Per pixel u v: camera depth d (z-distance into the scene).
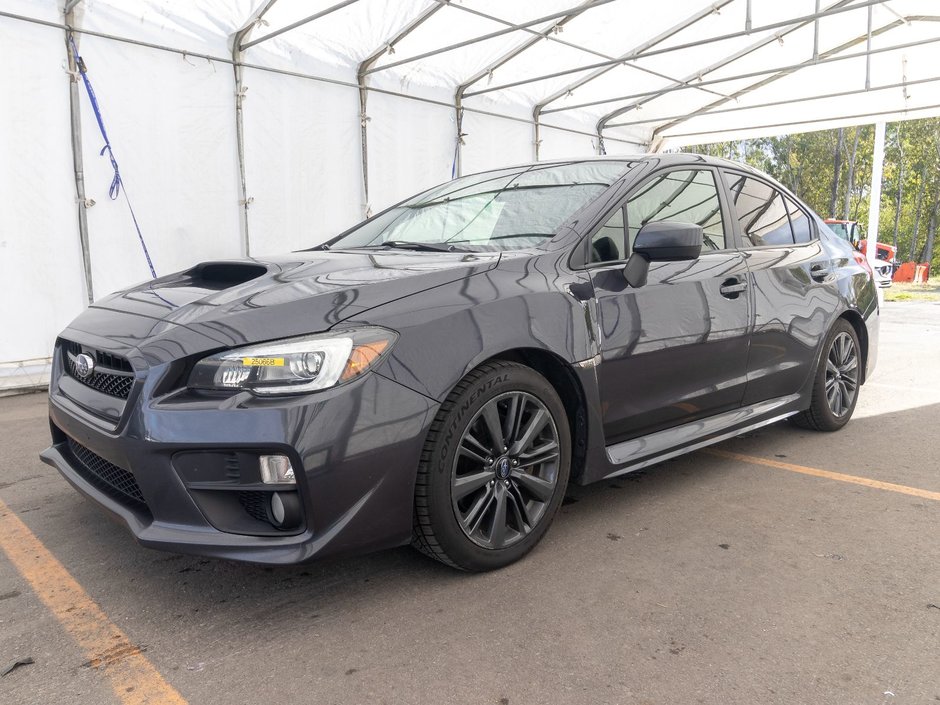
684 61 9.80
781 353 3.28
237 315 1.92
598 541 2.45
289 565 1.79
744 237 3.21
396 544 1.98
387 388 1.89
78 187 5.77
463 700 1.59
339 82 7.67
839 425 3.85
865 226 43.81
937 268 41.66
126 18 5.97
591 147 11.65
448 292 2.10
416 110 8.56
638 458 2.59
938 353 6.80
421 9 7.04
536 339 2.20
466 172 9.33
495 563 2.20
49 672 1.71
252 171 7.02
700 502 2.82
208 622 1.94
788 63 10.30
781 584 2.13
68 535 2.54
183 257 6.57
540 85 9.71
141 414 1.87
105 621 1.95
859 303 3.86
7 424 4.31
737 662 1.73
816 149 42.97
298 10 6.51
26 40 5.42
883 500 2.84
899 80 10.52
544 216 2.66
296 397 1.80
